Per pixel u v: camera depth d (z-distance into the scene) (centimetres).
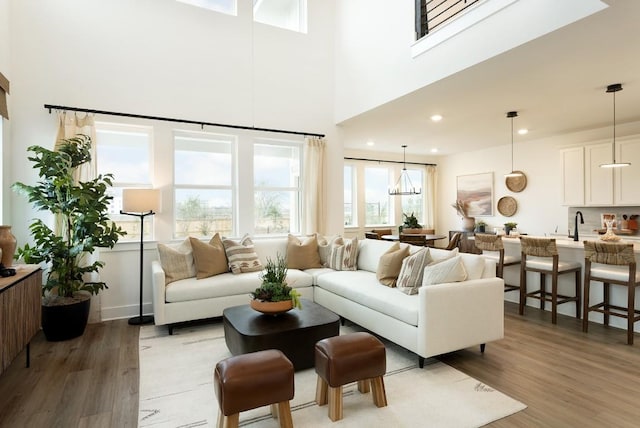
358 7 510
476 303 290
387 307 304
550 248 391
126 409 221
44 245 337
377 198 868
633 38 279
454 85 388
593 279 356
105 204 371
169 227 445
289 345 266
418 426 201
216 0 497
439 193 929
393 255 362
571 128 598
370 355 214
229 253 425
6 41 363
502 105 460
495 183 780
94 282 378
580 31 268
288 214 543
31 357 299
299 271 441
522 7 291
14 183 340
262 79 509
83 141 383
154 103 439
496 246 457
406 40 419
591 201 577
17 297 245
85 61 406
